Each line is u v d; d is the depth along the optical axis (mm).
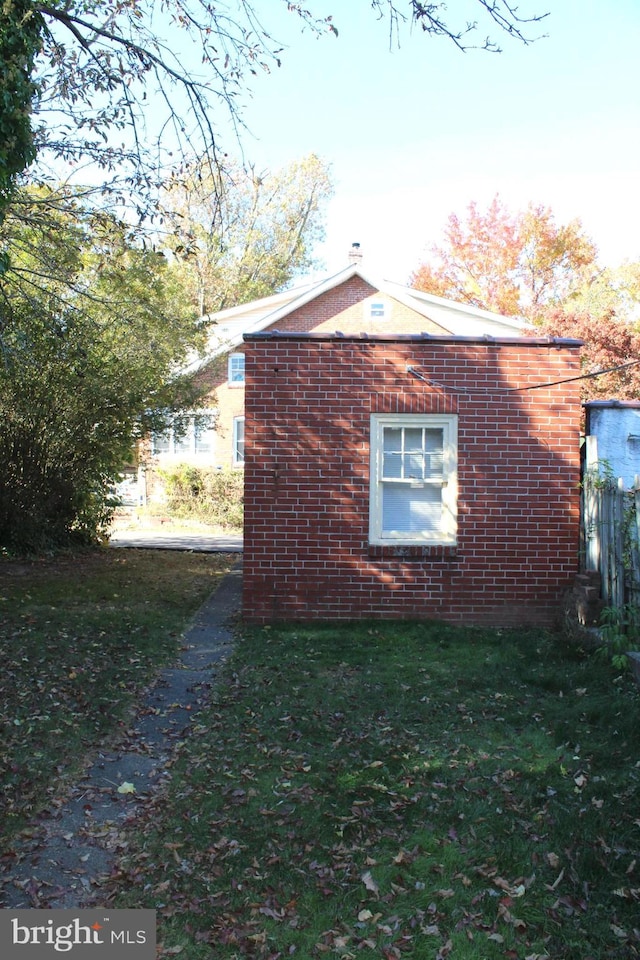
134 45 8727
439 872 3949
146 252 10445
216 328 27953
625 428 9719
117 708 6410
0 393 13164
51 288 11852
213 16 8578
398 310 24891
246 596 9539
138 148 9602
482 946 3402
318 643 8469
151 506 27531
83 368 12898
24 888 3873
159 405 15273
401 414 9523
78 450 15000
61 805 4762
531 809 4574
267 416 9469
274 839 4320
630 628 7625
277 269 39531
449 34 7469
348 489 9500
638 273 32094
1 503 14539
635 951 3340
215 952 3406
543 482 9547
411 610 9539
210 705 6555
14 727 5867
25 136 7391
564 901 3680
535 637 8750
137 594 11453
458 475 9539
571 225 36531
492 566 9547
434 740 5672
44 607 10141
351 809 4605
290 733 5844
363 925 3559
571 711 6172
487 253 37188
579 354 9547
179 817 4598
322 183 40844
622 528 8102
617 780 4926
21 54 7242
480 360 9508
